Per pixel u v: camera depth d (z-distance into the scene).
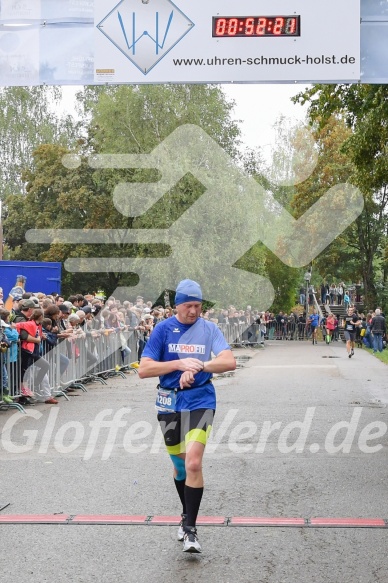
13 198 35.53
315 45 9.34
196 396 5.71
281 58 9.35
